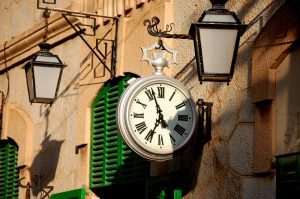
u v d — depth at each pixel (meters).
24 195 15.82
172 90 10.79
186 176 11.38
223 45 9.50
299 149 9.66
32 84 12.76
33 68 12.71
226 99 10.87
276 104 10.06
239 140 10.58
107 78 13.20
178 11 11.95
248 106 10.49
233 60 9.53
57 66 12.77
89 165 13.62
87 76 13.88
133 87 10.72
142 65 12.36
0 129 16.73
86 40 14.03
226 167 10.74
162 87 10.77
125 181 12.67
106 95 13.37
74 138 14.20
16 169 16.36
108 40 13.12
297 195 9.55
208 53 9.51
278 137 9.98
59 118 14.84
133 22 12.76
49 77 12.74
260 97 10.22
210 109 11.05
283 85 9.98
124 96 10.71
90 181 13.55
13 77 16.78
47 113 15.30
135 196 13.34
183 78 11.70
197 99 11.41
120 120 10.68
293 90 9.82
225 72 9.52
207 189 11.01
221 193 10.79
